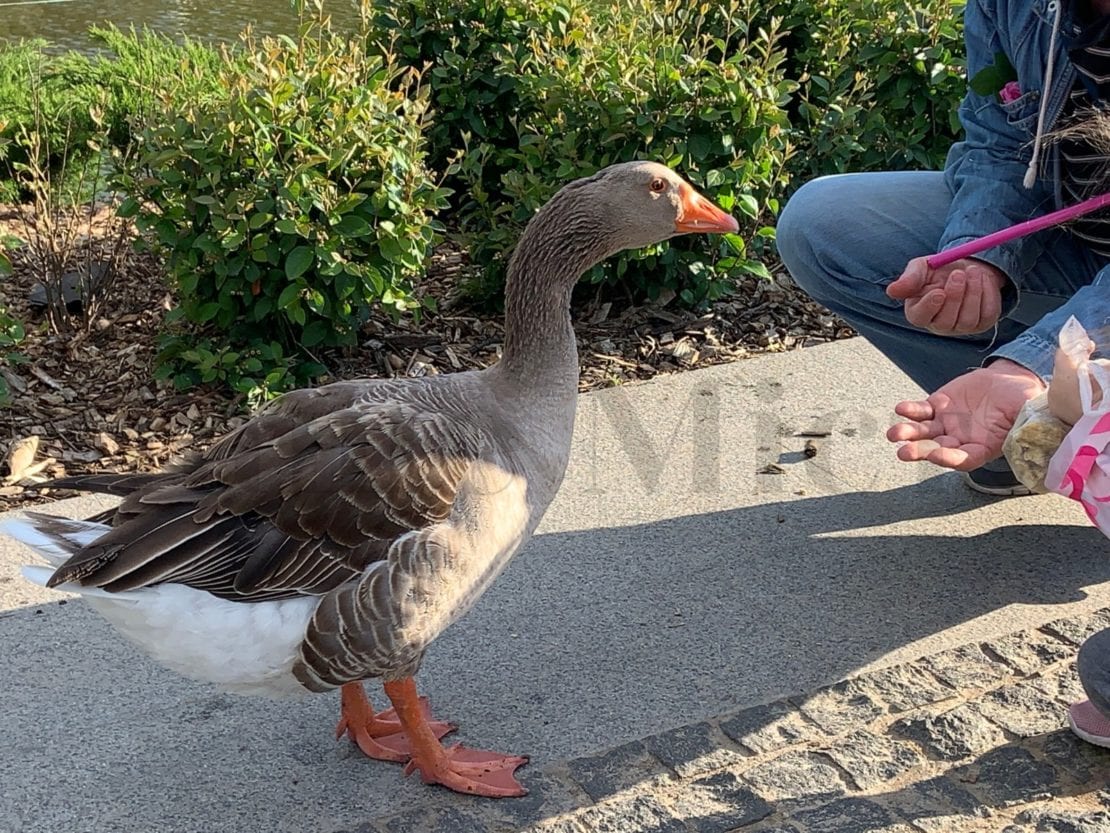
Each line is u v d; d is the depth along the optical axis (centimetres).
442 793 115
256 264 193
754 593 146
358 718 121
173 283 210
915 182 156
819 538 157
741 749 120
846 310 162
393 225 197
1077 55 127
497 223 231
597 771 117
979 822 110
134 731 124
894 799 112
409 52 260
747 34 239
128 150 226
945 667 130
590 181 126
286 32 415
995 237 126
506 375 123
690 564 152
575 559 154
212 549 106
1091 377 98
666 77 213
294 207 188
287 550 107
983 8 141
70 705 127
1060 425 102
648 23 240
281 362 196
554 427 122
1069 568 150
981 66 144
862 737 121
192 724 125
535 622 141
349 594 107
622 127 214
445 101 257
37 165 231
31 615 143
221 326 198
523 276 123
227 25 430
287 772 119
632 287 229
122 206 197
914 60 244
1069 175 135
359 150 199
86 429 188
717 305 231
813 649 135
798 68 264
